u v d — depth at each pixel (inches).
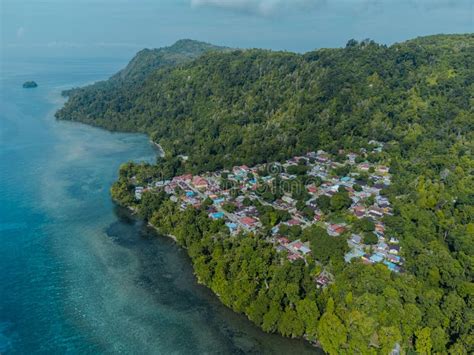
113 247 4399.6
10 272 3895.2
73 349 2928.2
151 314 3304.6
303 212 4790.8
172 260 4151.1
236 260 3649.1
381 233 4247.0
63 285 3698.3
